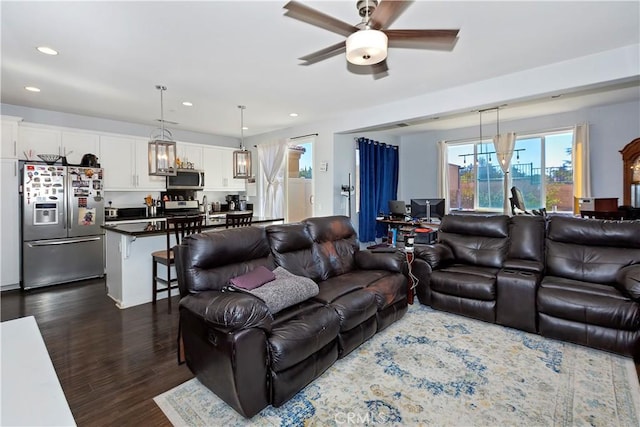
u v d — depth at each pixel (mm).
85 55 2875
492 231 3635
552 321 2689
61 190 4434
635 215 4137
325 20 1883
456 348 2586
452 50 2865
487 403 1913
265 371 1812
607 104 4836
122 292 3504
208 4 2109
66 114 4934
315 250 3115
